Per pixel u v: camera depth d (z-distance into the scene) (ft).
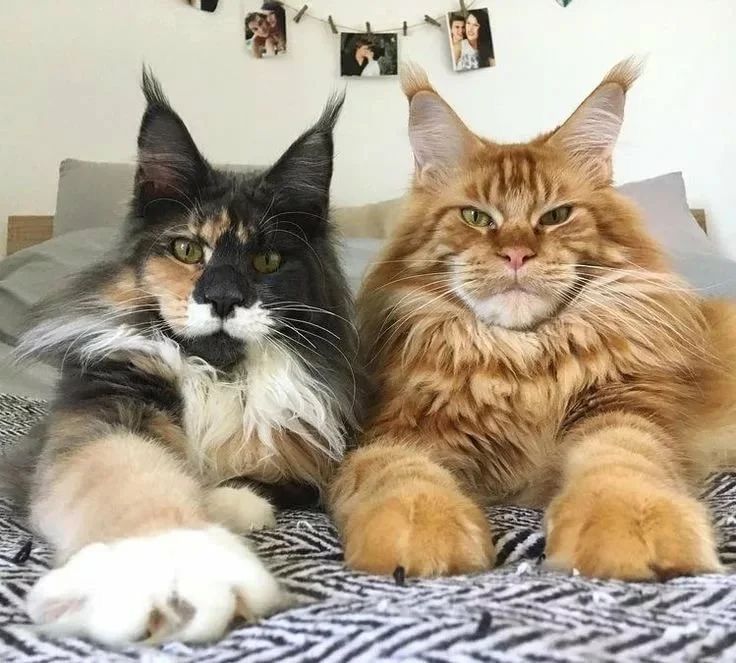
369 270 1.84
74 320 1.43
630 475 1.07
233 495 1.23
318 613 0.76
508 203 1.66
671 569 0.90
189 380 1.39
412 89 1.78
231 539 0.85
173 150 1.47
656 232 2.86
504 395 1.52
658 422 1.48
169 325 1.39
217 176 1.52
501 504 1.50
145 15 3.35
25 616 0.81
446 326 1.60
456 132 1.76
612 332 1.58
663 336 1.60
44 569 0.97
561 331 1.58
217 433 1.39
